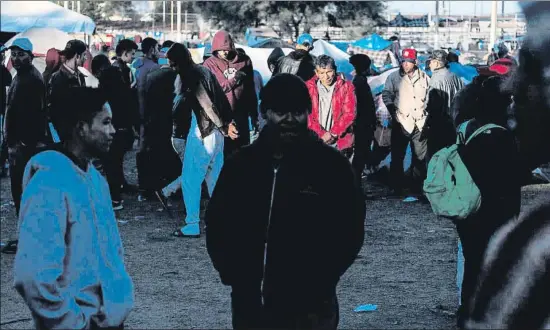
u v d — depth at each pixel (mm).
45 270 3199
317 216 3760
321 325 3832
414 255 8641
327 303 3842
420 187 12109
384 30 49781
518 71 4930
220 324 6324
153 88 10664
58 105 3480
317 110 9562
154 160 10664
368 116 11484
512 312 4863
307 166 3777
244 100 10281
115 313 3430
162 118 10570
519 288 4852
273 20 44750
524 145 4879
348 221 3777
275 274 3783
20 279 3205
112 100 10477
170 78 10586
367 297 7066
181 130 9445
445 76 11508
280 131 3775
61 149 3439
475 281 4969
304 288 3783
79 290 3334
